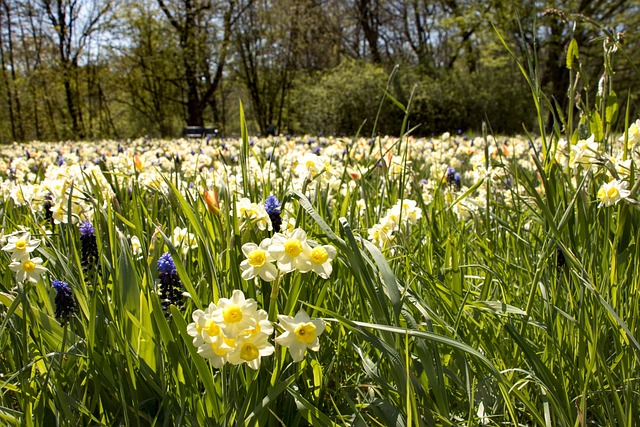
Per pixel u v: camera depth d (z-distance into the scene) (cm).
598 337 176
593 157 217
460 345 141
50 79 3272
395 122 2639
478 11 3080
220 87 4053
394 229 232
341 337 200
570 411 159
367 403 173
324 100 2777
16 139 3391
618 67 2453
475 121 2650
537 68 241
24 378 163
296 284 155
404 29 3834
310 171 249
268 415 162
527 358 172
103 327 180
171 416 163
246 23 3431
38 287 183
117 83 3547
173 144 1147
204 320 128
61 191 239
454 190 415
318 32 3722
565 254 182
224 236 188
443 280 232
